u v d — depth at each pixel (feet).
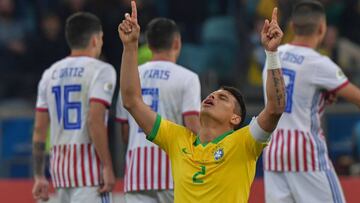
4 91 87.30
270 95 40.63
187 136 42.29
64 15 88.48
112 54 86.07
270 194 53.47
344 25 91.66
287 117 52.65
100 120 51.34
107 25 86.02
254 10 88.53
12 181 71.51
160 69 52.08
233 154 41.19
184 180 41.63
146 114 42.29
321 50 85.30
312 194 52.65
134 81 41.91
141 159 52.11
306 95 52.42
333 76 52.08
